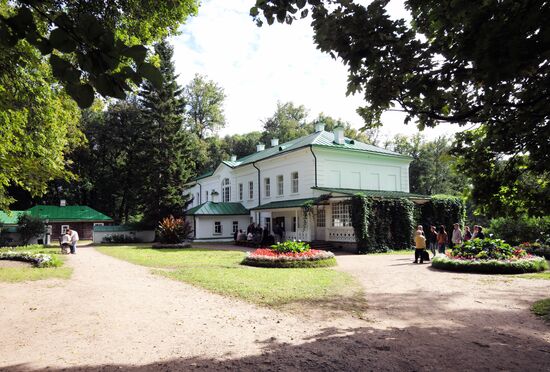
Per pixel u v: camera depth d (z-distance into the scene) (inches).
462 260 553.9
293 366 188.9
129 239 1469.0
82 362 197.2
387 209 919.0
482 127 217.9
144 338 237.3
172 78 1535.4
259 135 2393.0
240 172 1487.5
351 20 158.9
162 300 350.3
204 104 2188.7
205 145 2017.7
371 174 1190.9
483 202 213.2
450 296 366.3
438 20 156.9
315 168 1083.3
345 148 1117.7
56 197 1991.9
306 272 538.9
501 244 588.7
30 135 538.3
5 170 543.2
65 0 191.8
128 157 1898.4
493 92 156.9
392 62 171.3
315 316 289.6
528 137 185.3
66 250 885.2
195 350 214.2
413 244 961.5
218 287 409.1
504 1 129.1
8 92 396.2
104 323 272.1
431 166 1921.8
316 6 159.0
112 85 80.8
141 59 77.8
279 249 678.5
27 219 1296.8
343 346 219.1
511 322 273.6
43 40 78.7
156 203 1460.4
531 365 190.5
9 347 221.8
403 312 303.1
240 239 1165.7
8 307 323.9
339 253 887.1
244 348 217.0
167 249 1018.7
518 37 119.6
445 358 199.9
